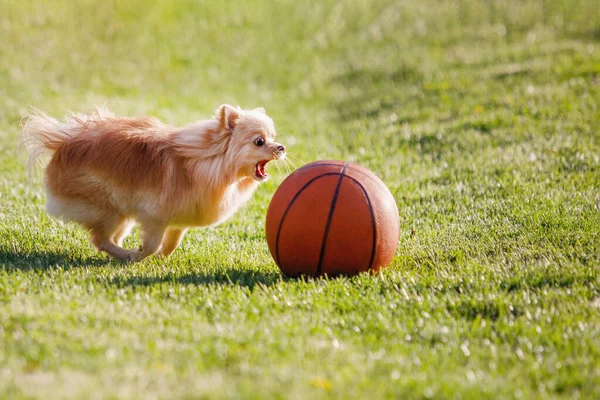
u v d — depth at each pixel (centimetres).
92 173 700
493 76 1798
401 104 1714
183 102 1834
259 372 450
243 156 695
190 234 880
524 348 508
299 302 595
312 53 2384
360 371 458
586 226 796
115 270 680
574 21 2406
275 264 736
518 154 1162
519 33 2331
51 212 721
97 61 2131
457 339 523
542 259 708
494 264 695
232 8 2762
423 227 866
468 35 2386
